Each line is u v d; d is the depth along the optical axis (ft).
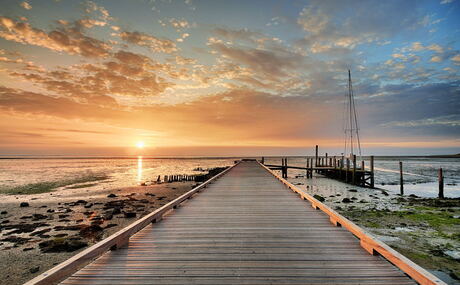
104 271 9.86
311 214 18.92
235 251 11.80
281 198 25.54
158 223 16.62
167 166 224.53
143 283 8.98
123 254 11.48
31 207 50.57
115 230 33.35
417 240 27.63
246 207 21.39
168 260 10.84
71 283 8.99
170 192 71.51
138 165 248.93
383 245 10.46
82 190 75.61
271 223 16.51
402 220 35.91
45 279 7.68
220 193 28.63
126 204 52.16
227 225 16.08
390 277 9.32
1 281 20.45
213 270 9.92
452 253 23.97
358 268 10.01
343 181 91.45
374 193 64.69
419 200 53.72
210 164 256.73
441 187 59.47
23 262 23.70
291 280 9.16
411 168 166.20
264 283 8.97
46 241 28.32
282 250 11.89
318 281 9.08
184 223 16.58
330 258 10.96
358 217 37.86
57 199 60.23
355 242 12.89
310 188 73.87
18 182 97.40
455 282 18.63
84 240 29.55
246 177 45.93
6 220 39.42
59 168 197.67
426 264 21.67
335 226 15.79
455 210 43.01
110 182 98.37
